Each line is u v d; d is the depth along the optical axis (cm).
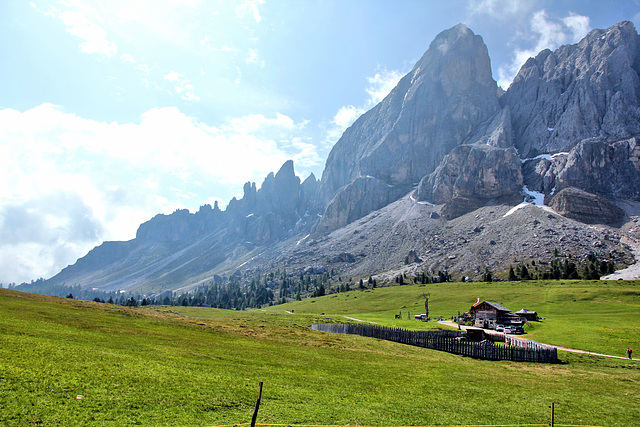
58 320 5106
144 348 4178
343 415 2762
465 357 6788
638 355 7069
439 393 3747
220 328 7244
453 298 19212
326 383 3709
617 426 3003
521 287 19450
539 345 6912
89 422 2114
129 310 8112
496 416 3062
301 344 6372
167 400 2633
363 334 9238
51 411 2173
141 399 2578
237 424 2355
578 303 15175
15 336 3697
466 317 13588
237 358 4412
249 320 11712
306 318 13962
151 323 6450
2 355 2984
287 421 2514
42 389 2461
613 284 17525
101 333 4703
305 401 3020
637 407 3625
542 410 3319
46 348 3428
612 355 7088
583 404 3622
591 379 4978
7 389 2359
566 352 7262
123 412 2327
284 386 3400
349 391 3497
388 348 7062
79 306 7156
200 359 4047
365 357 5659
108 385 2742
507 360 6519
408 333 8112
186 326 6781
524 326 11269
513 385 4372
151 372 3219
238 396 2930
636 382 4900
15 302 6162
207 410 2564
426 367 5234
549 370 5606
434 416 2948
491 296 18438
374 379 4144
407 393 3634
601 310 13762
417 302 19538
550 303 15700
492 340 8319
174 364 3628
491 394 3850
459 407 3269
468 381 4444
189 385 3028
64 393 2466
